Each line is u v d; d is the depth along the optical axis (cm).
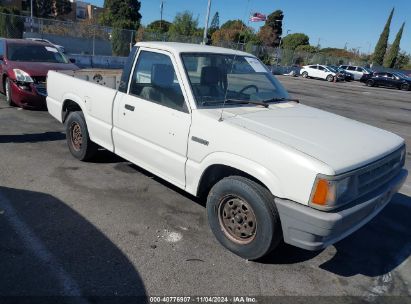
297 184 302
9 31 2406
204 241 379
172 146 400
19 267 316
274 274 339
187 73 397
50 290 293
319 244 304
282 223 315
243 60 469
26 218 395
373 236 426
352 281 341
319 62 4738
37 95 830
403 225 459
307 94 1997
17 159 557
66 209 420
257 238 335
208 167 365
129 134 456
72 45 2608
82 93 530
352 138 361
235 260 353
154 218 416
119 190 480
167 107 404
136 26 4484
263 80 477
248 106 416
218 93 413
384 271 360
